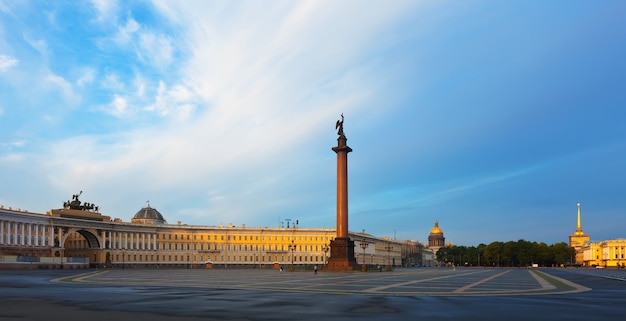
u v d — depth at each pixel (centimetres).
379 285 5075
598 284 5800
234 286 4753
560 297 3656
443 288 4625
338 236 10512
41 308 2777
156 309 2736
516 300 3359
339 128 10744
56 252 16625
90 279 6294
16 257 12269
